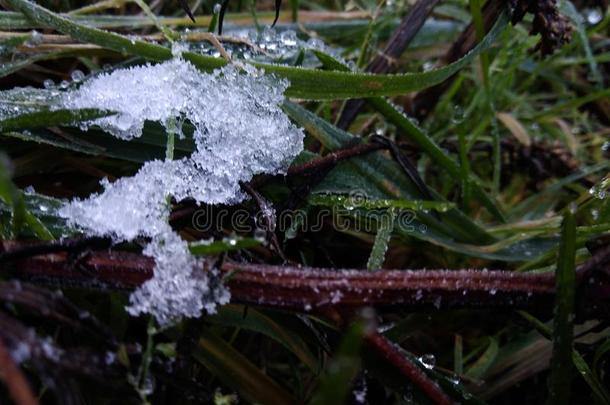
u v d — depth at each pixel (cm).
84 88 20
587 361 21
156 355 17
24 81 23
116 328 20
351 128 26
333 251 24
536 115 29
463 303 18
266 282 17
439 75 22
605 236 20
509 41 29
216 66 21
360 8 28
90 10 24
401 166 23
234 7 29
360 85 21
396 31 25
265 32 24
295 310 17
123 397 17
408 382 18
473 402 19
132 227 18
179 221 20
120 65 22
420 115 27
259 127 20
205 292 17
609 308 18
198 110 20
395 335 20
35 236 19
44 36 21
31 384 18
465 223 23
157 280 17
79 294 20
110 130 20
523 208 26
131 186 19
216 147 20
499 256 23
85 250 17
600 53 31
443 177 27
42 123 19
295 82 21
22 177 21
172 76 20
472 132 28
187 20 25
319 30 28
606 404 19
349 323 17
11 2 20
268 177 21
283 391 20
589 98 28
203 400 18
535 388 22
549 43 22
